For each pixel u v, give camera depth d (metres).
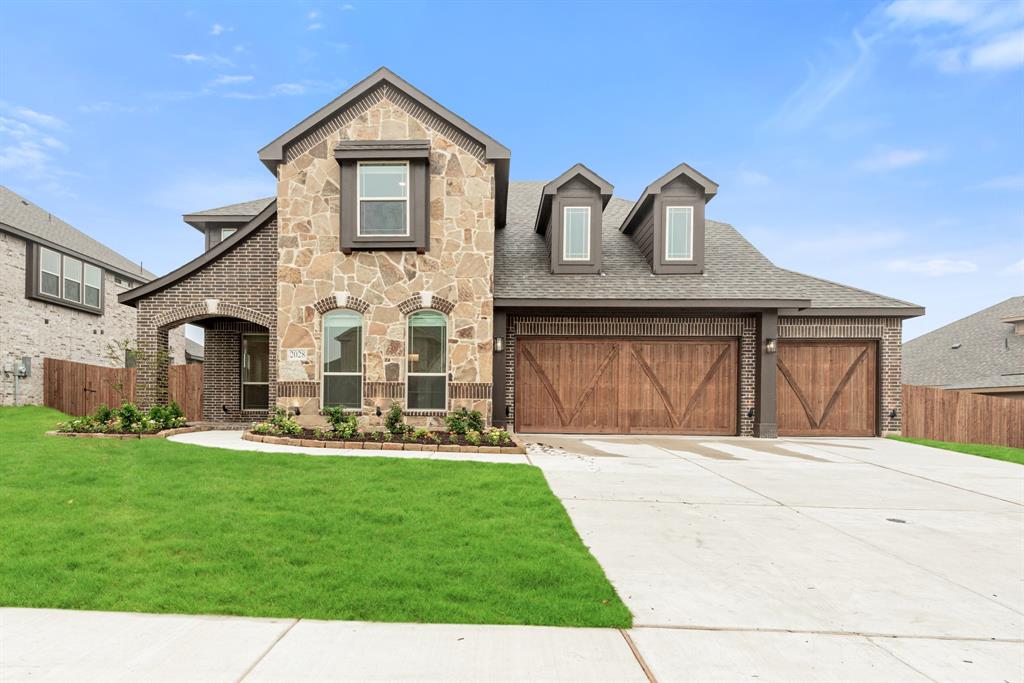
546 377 13.45
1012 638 3.43
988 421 13.72
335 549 4.59
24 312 18.16
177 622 3.39
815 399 13.70
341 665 2.93
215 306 12.70
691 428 13.43
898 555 4.87
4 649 3.04
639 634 3.36
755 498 6.82
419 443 10.15
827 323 13.63
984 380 19.36
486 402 11.88
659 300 12.67
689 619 3.57
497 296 12.67
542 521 5.47
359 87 11.98
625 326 13.39
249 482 6.81
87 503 5.76
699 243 13.91
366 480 7.04
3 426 12.60
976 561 4.76
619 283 13.42
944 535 5.47
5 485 6.46
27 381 18.06
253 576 4.03
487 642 3.21
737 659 3.09
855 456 10.46
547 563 4.35
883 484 7.82
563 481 7.58
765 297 12.71
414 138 12.09
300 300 11.94
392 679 2.82
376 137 12.09
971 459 10.19
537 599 3.75
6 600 3.60
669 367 13.47
